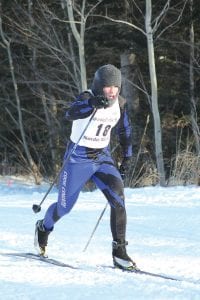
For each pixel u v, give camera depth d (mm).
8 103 45469
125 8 34781
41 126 45156
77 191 11117
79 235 14031
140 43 34938
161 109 39125
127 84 36094
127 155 11586
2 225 15422
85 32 36281
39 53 38594
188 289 9023
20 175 40844
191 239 13586
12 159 45594
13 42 40750
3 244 12945
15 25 38719
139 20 34938
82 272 10188
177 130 37594
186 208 17688
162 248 12633
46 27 35750
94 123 10641
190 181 28312
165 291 8852
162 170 28719
